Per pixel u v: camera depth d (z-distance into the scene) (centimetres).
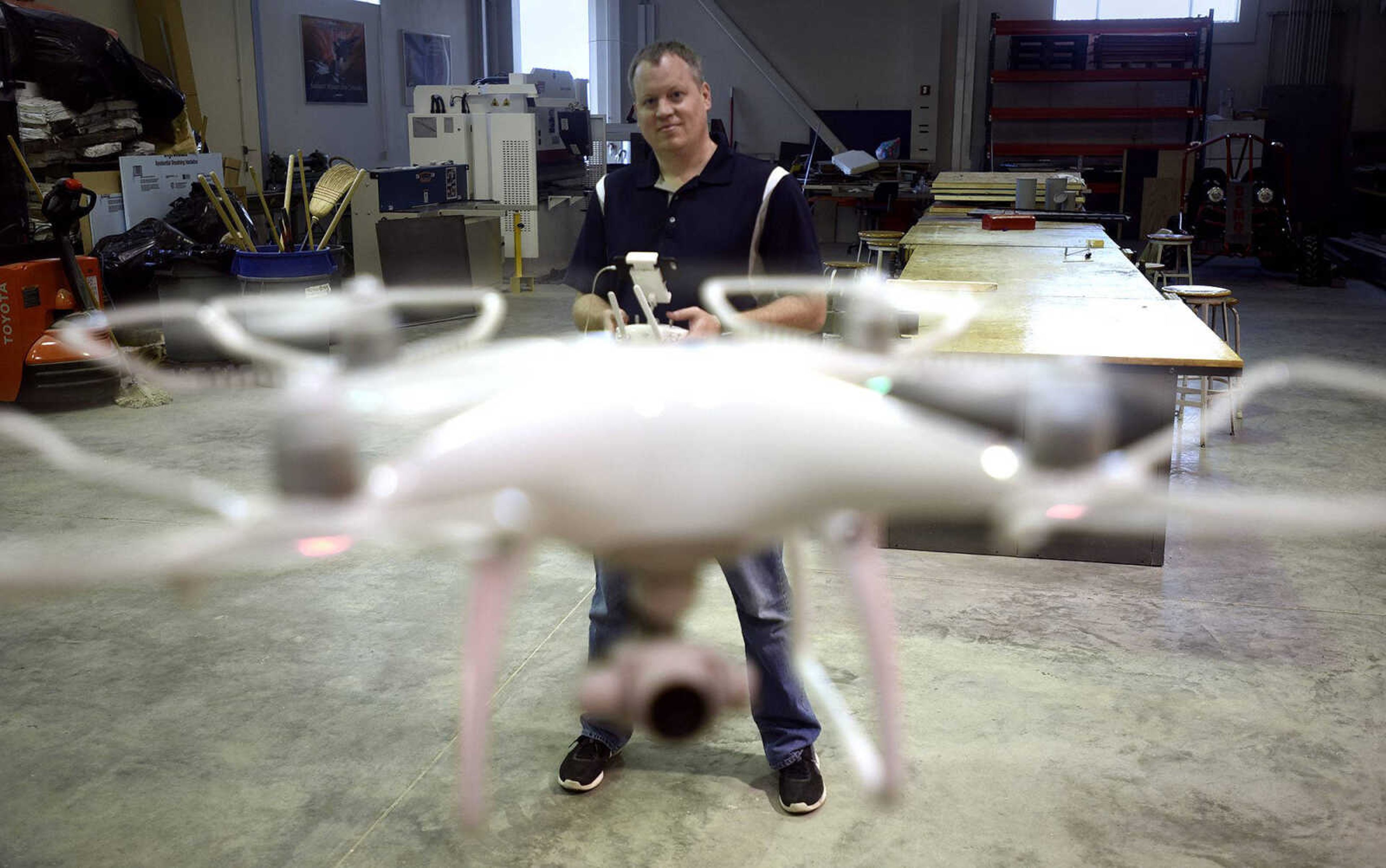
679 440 33
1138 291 506
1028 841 244
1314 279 1193
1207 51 1540
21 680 321
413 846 243
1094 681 319
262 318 44
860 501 33
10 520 445
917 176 1515
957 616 363
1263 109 1551
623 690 34
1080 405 35
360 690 315
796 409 35
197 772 273
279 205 1059
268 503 33
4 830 249
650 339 112
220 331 44
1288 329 922
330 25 1303
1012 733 290
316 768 275
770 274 218
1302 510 34
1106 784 266
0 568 30
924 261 610
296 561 32
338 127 1341
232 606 371
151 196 804
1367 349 830
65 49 738
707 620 343
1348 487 491
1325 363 47
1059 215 885
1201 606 372
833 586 346
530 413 35
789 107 1756
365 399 38
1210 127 1527
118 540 419
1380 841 244
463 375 39
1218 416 47
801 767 253
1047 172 1216
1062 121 1617
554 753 279
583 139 1229
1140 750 282
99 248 724
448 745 285
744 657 299
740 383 36
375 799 261
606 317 141
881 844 243
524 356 40
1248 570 404
